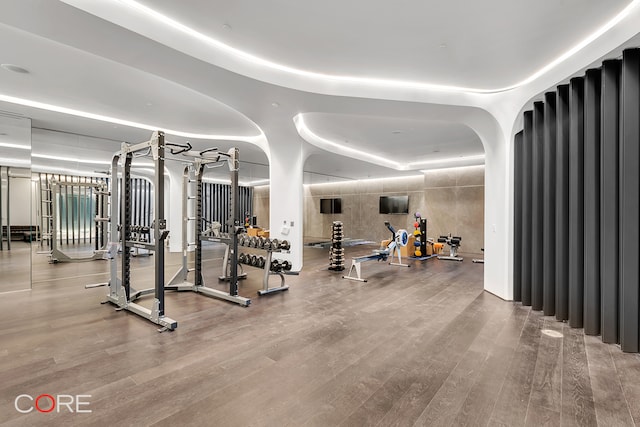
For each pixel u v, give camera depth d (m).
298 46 3.22
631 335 2.87
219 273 6.34
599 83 3.23
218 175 12.20
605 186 3.06
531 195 4.20
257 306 4.16
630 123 2.88
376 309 4.05
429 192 10.84
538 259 4.02
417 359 2.69
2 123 4.99
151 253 9.20
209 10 2.63
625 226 2.90
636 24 2.56
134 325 3.43
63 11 2.31
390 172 11.08
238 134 6.94
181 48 2.89
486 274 5.04
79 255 8.09
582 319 3.44
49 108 4.92
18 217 5.02
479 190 9.85
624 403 2.09
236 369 2.50
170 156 8.27
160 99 4.70
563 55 3.36
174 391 2.19
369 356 2.74
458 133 6.51
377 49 3.26
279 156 6.29
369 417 1.93
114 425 1.84
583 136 3.43
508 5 2.54
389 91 4.10
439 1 2.50
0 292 4.75
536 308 4.01
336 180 13.59
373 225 12.93
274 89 3.78
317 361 2.64
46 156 8.12
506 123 4.36
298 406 2.03
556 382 2.35
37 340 3.01
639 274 2.89
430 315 3.82
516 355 2.79
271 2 2.53
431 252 9.04
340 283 5.50
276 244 4.82
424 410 2.00
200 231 4.98
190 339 3.07
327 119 5.62
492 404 2.07
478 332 3.30
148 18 2.67
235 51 3.31
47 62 3.56
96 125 5.77
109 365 2.54
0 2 2.20
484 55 3.37
